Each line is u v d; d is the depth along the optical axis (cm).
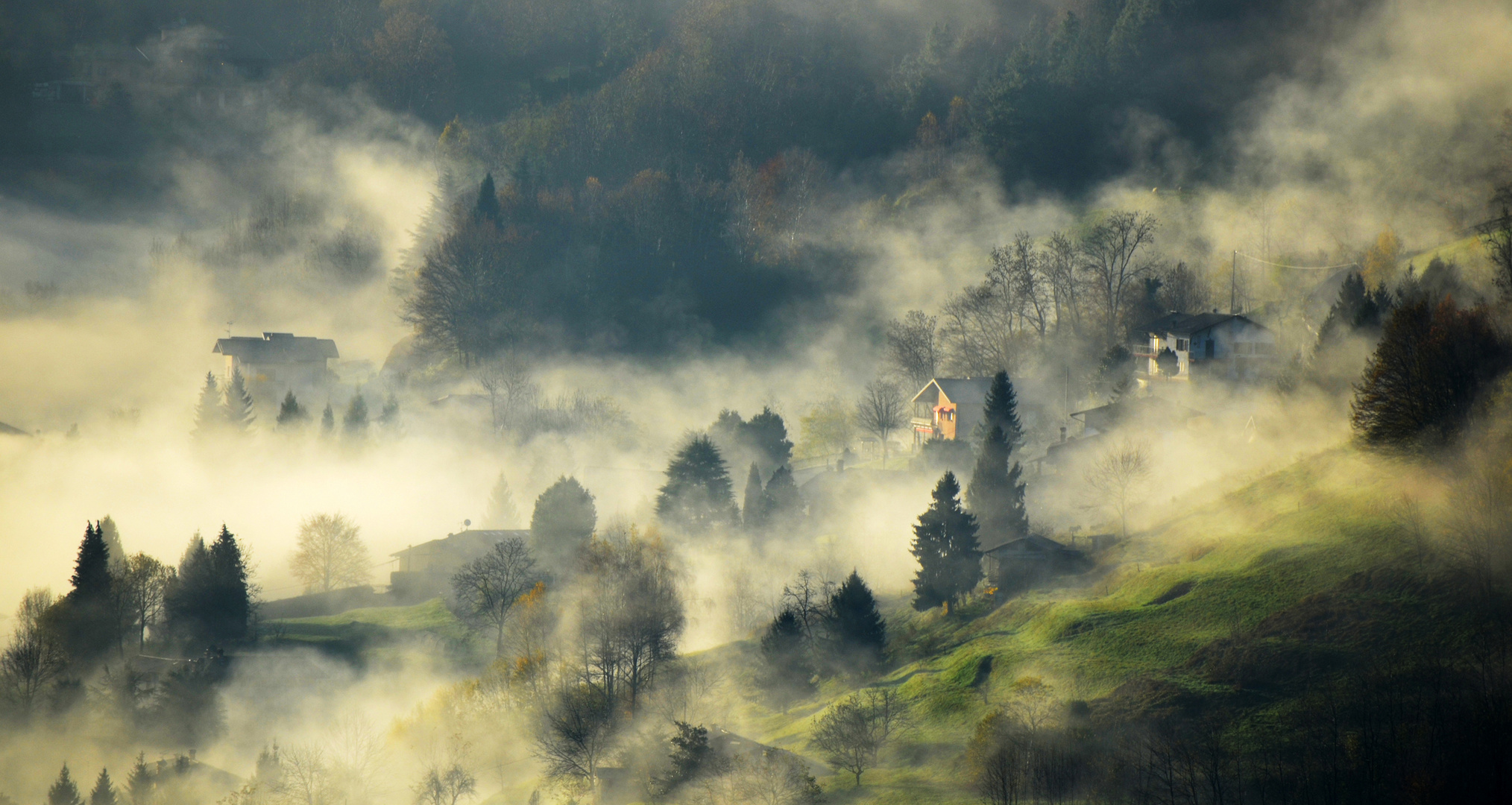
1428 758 13588
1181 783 14412
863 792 16400
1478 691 14562
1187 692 16588
